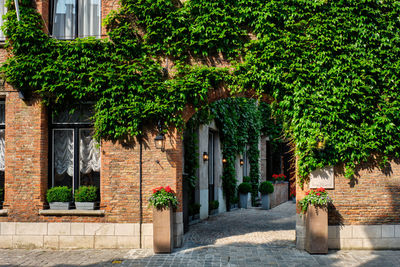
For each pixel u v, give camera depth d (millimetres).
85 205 8570
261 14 8359
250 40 8547
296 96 8281
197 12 8594
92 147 8992
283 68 8375
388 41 8391
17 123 8695
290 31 8492
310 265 7074
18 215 8594
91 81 8469
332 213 8406
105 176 8562
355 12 8430
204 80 8555
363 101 8305
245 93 8664
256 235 9914
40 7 8789
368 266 7020
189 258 7566
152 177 8547
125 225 8492
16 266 7066
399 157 8500
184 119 8680
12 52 8633
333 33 8352
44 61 8508
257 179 19156
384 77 8398
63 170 9008
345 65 8344
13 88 8727
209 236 9805
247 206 17547
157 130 8578
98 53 8531
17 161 8656
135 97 8492
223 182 15820
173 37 8648
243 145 17859
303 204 8070
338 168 8438
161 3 8484
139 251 8141
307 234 8055
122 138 8586
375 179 8461
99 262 7297
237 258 7566
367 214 8422
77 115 9031
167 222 8008
